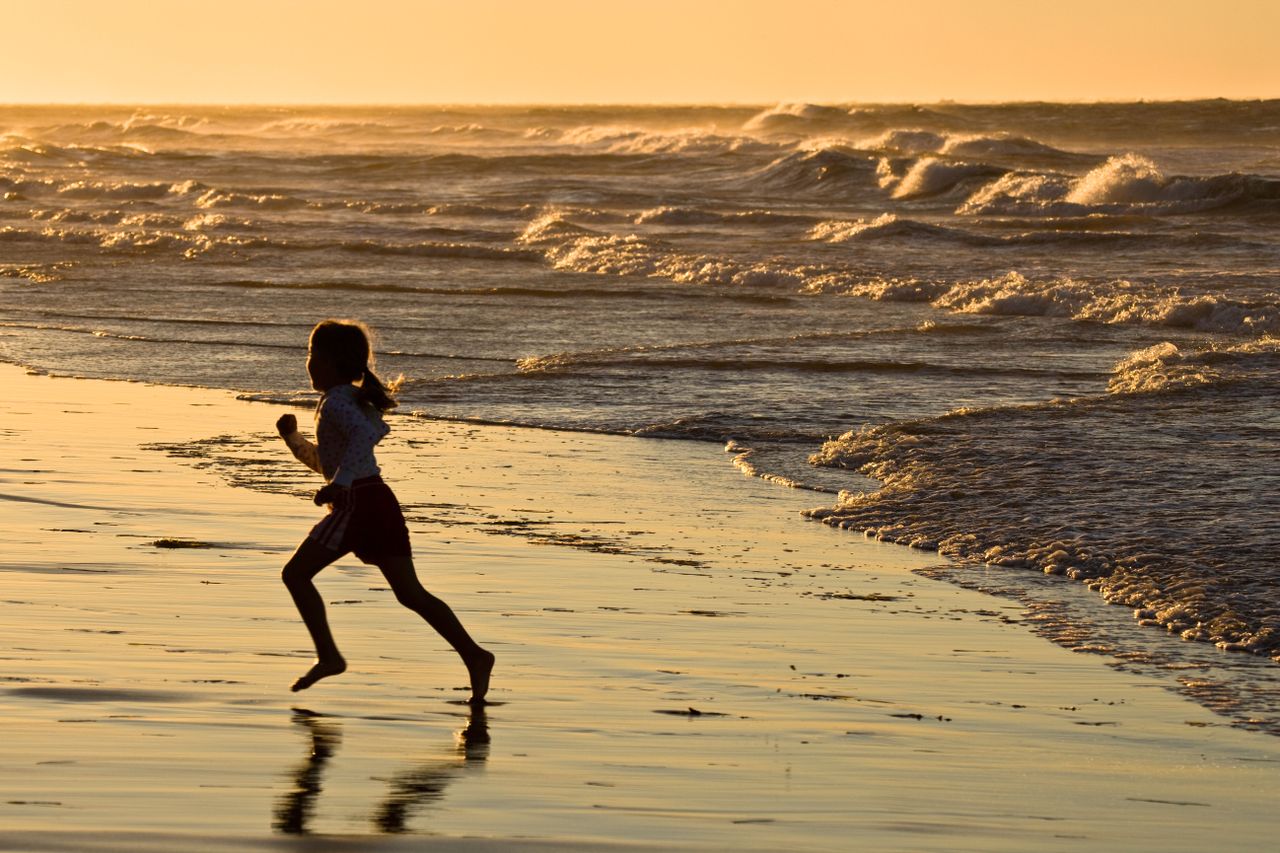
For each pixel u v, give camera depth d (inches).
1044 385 1117.1
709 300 1727.4
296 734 336.2
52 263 2087.8
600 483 767.1
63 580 489.7
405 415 999.0
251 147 6540.4
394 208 3093.0
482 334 1434.5
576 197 3361.2
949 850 277.1
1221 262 2022.6
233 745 323.3
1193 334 1453.0
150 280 1894.7
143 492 685.3
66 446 820.0
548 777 312.5
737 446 879.1
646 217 2849.4
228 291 1780.3
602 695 385.7
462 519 658.2
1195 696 415.8
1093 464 768.3
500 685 390.6
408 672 399.2
